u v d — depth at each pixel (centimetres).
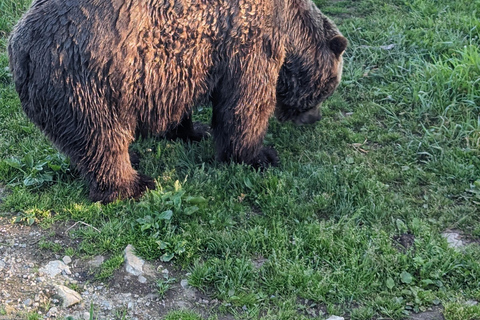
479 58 448
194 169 391
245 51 359
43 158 386
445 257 335
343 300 319
